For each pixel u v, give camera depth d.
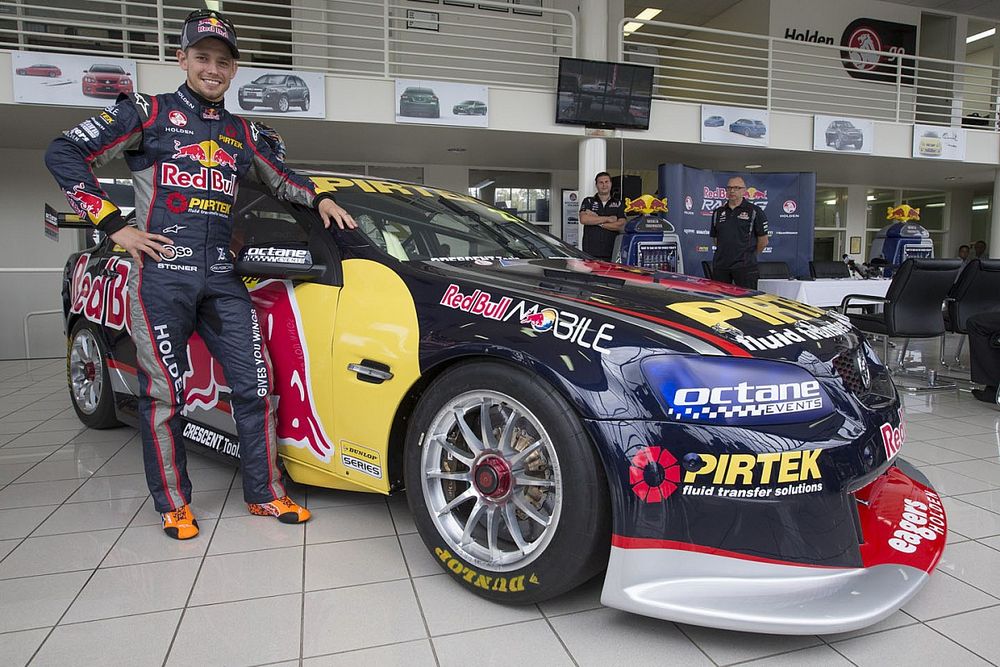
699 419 1.45
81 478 2.70
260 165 2.15
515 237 2.51
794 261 9.70
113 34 8.54
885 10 11.23
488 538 1.68
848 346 1.78
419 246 2.15
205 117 1.98
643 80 7.36
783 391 1.50
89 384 3.39
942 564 1.93
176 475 2.12
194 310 2.04
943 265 4.48
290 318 2.12
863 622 1.40
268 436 2.17
